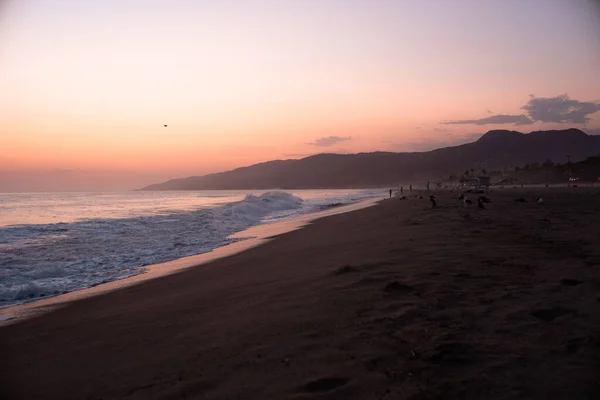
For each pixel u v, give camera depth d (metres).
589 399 2.82
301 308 5.47
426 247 9.70
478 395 2.95
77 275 10.24
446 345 3.80
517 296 5.22
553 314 4.54
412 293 5.66
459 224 14.71
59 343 5.21
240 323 5.12
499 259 7.65
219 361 3.96
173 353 4.35
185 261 11.68
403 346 3.88
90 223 22.50
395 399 2.96
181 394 3.36
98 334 5.42
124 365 4.19
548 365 3.34
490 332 4.09
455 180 195.50
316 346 4.07
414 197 49.09
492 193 57.22
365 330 4.38
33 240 16.12
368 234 14.18
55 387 3.85
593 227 12.20
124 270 10.76
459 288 5.75
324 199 68.50
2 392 3.82
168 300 7.08
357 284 6.45
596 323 4.15
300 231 17.83
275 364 3.74
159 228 20.34
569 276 6.03
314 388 3.23
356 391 3.13
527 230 11.95
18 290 8.52
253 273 8.89
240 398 3.18
